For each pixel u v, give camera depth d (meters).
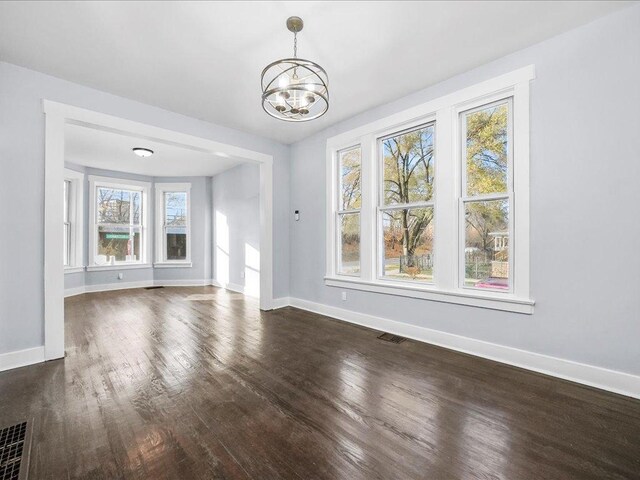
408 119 3.15
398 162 3.41
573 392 2.04
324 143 4.12
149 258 6.68
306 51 2.41
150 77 2.77
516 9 1.98
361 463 1.41
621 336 2.02
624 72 1.99
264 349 2.86
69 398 1.98
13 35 2.18
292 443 1.55
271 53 2.44
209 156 5.24
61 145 2.72
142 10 1.96
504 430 1.65
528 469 1.37
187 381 2.22
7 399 1.96
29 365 2.49
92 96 2.93
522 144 2.40
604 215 2.07
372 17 2.04
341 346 2.94
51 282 2.62
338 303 3.97
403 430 1.65
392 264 3.47
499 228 2.65
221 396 2.01
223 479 1.32
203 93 3.07
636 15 1.95
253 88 2.98
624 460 1.42
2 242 2.45
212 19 2.05
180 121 3.54
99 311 4.36
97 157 5.23
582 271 2.16
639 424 1.69
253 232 5.66
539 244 2.34
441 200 2.92
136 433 1.62
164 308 4.56
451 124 2.84
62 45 2.30
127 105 3.15
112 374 2.33
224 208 6.54
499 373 2.33
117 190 6.36
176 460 1.43
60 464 1.40
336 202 4.05
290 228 4.73
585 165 2.14
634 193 1.97
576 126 2.17
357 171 3.84
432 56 2.50
